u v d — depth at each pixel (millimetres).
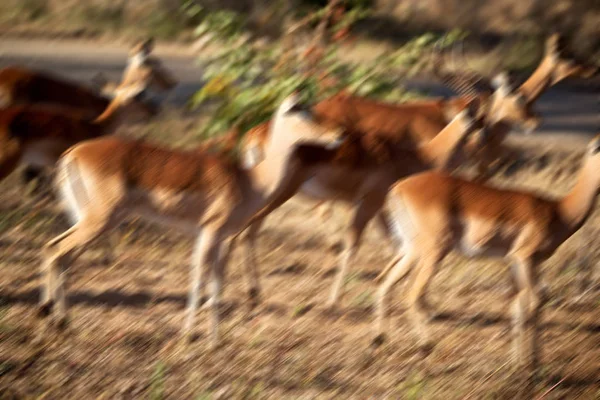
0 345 25719
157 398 23406
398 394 24484
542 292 31281
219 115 36781
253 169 26969
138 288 30609
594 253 35719
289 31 38719
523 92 40219
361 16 39250
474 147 32094
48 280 26844
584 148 49906
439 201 26391
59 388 23781
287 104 26828
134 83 37531
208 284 30875
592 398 24969
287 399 23938
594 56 77375
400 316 29578
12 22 76312
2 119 31062
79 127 32812
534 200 26766
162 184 26281
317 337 27781
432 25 83562
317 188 31000
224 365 25578
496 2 87000
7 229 34938
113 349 26047
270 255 34500
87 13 77812
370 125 33875
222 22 37750
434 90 58438
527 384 25328
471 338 28344
